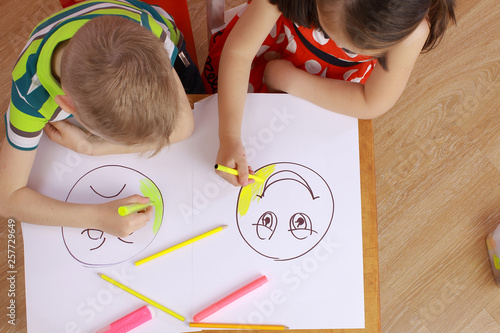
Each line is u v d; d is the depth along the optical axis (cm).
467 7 134
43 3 133
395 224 127
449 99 132
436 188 129
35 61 60
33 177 71
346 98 74
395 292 124
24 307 112
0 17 133
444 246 126
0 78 130
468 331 122
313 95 75
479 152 129
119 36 51
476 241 126
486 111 131
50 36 60
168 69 54
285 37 87
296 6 65
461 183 129
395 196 129
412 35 67
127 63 50
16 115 64
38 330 67
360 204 71
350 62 84
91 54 50
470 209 127
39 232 70
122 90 50
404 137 131
